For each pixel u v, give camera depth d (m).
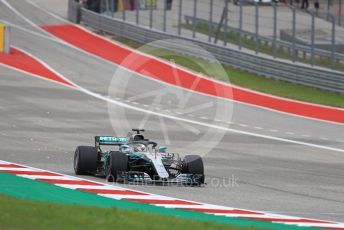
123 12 179.75
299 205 57.53
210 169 73.81
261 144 95.38
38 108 110.06
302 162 83.00
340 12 169.50
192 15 183.12
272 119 116.81
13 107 109.31
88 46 167.88
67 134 92.19
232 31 165.00
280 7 187.88
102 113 110.94
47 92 124.06
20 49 159.12
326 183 69.69
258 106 126.50
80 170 63.62
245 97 132.88
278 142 97.88
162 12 188.50
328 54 144.75
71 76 140.12
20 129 93.38
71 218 39.78
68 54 158.88
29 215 39.84
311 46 144.75
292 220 50.69
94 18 184.88
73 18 190.38
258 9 168.62
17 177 61.25
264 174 72.81
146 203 53.00
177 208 51.88
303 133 106.88
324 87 140.00
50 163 71.19
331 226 49.25
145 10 191.88
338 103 131.88
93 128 98.19
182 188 60.53
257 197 59.75
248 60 152.00
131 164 61.06
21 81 131.25
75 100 119.50
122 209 44.81
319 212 55.09
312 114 122.69
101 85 134.50
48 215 40.19
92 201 52.44
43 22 188.12
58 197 53.25
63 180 60.62
